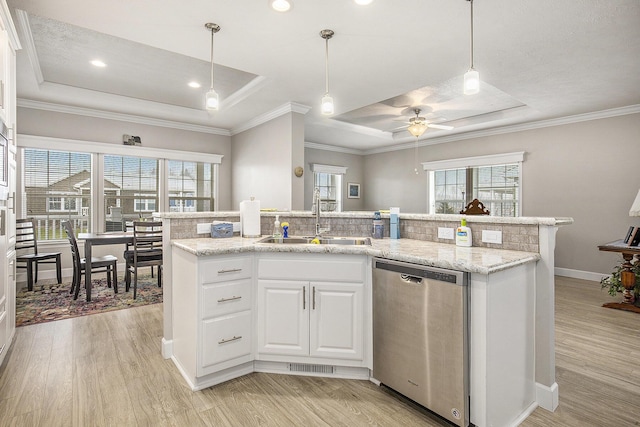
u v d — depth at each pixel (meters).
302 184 4.80
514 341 1.80
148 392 2.05
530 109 5.09
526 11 2.42
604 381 2.22
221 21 2.57
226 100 4.86
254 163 5.60
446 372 1.71
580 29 2.67
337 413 1.86
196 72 3.98
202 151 6.11
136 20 2.55
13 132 2.54
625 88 4.00
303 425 1.76
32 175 4.77
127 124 5.40
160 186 5.75
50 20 2.88
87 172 5.17
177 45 2.95
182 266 2.29
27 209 4.75
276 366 2.30
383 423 1.78
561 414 1.88
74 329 3.03
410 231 2.67
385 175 8.14
